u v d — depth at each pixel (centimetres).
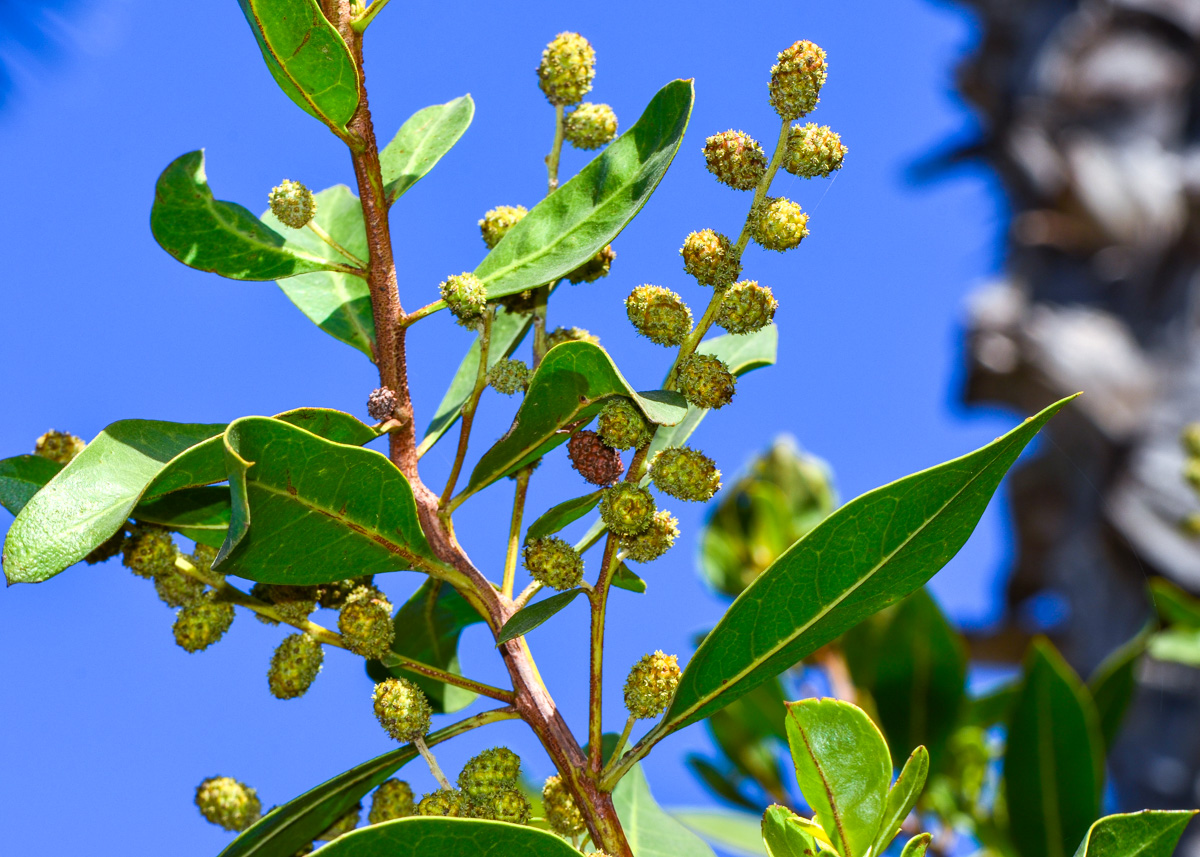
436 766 50
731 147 51
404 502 51
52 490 49
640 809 56
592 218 53
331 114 51
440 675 51
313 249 56
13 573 49
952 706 64
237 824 52
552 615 50
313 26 50
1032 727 60
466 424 52
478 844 48
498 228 54
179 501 52
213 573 52
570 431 51
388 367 52
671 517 51
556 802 51
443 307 52
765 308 51
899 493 49
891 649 65
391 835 47
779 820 49
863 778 49
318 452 49
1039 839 60
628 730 50
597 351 50
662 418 49
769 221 51
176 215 53
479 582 51
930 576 50
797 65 51
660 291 51
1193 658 66
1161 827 49
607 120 54
